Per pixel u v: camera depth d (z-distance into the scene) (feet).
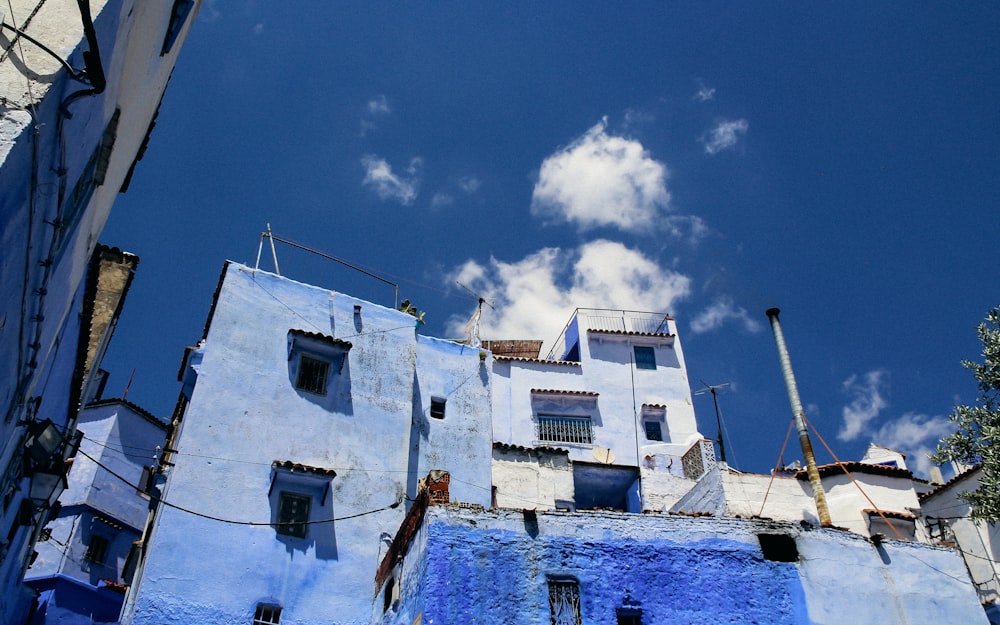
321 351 83.87
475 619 51.19
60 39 27.55
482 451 89.86
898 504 89.20
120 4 31.17
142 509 118.52
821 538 61.00
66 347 57.67
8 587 69.62
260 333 82.02
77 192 33.96
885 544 61.67
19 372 33.53
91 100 30.22
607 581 55.62
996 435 64.34
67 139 28.99
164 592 64.13
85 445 116.16
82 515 108.88
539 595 53.62
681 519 60.03
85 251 42.27
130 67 36.94
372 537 74.95
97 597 103.40
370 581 72.02
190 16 51.03
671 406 131.03
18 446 45.44
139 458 120.57
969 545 89.10
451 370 94.68
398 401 85.40
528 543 55.72
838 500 89.66
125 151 44.83
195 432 73.00
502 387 127.03
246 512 70.85
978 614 59.21
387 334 89.81
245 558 68.44
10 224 25.62
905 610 58.54
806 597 57.72
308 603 68.64
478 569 53.36
